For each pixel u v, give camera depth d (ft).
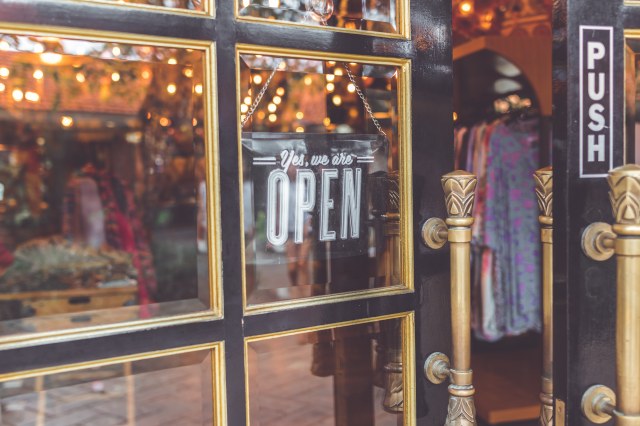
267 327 4.11
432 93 4.71
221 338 3.93
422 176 4.68
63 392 4.40
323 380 4.92
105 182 10.45
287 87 6.25
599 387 3.80
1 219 11.97
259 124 6.52
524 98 11.40
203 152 3.92
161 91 11.50
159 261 9.36
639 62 3.89
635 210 3.28
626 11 3.78
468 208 4.46
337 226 4.53
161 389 4.09
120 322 3.66
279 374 4.86
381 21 4.54
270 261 4.29
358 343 4.83
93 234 10.03
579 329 3.75
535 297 10.85
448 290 4.82
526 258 10.80
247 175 4.12
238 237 3.99
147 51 3.72
